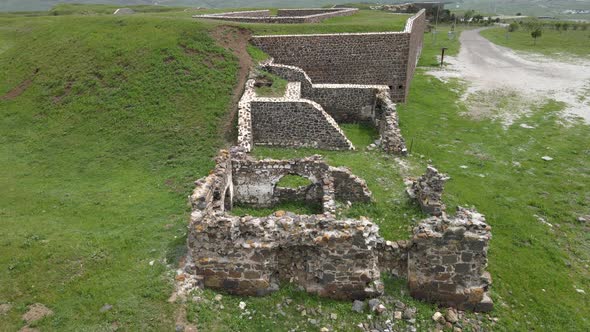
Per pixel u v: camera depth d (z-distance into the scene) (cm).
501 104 2886
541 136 2245
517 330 920
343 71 2875
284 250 966
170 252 1092
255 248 928
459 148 2066
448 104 2881
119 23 2839
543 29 7688
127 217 1316
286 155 1916
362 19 4003
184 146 1878
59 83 2370
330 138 2014
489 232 901
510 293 1042
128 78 2284
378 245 1004
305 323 899
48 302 902
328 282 952
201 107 2116
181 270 1001
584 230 1362
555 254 1213
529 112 2705
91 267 1027
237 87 2295
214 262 953
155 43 2498
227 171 1305
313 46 2802
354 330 889
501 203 1514
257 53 2692
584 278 1117
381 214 1367
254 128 2059
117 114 2084
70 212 1360
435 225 933
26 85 2458
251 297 959
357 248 918
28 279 977
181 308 888
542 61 4575
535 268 1141
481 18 9962
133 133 1964
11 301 908
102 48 2536
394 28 3197
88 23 2920
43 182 1625
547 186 1666
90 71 2380
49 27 3045
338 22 3709
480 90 3272
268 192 1427
